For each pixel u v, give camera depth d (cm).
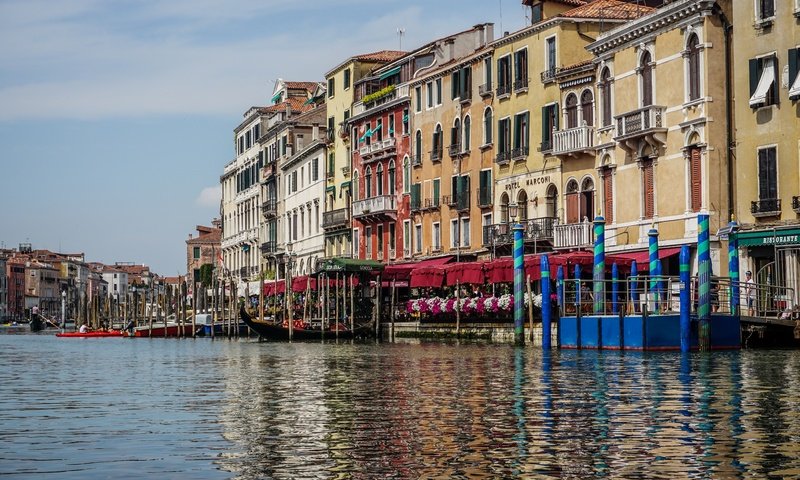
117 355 4231
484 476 1164
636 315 3306
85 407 1880
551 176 4844
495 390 2036
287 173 8662
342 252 7356
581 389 2028
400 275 5531
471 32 6181
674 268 4028
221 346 5091
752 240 3669
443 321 4988
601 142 4475
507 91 5191
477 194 5506
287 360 3381
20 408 1878
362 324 5578
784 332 3306
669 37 4028
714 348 3189
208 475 1189
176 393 2142
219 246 14688
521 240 3809
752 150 3716
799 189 3550
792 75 3562
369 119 6869
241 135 10256
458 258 5562
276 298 6938
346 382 2328
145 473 1205
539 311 4203
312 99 8788
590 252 4419
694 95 3916
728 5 3841
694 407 1709
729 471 1173
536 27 4928
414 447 1343
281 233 8794
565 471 1184
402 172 6419
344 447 1352
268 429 1530
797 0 3547
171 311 11162
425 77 6053
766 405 1723
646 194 4200
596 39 4478
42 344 6462
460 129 5675
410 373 2553
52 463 1274
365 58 7188
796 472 1166
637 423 1529
